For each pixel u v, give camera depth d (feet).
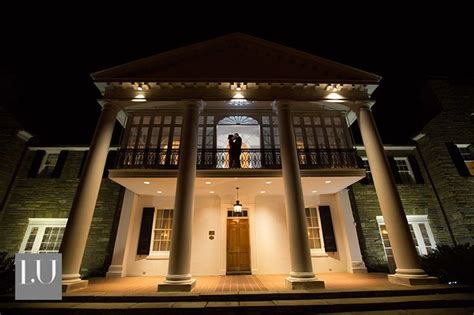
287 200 21.09
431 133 32.96
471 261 18.60
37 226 29.45
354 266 28.45
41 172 32.42
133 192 30.78
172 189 29.45
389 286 18.33
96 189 21.44
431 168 32.55
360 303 15.20
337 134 28.91
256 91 25.16
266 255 29.71
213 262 28.89
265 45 26.58
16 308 14.78
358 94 25.58
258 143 34.94
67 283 17.62
